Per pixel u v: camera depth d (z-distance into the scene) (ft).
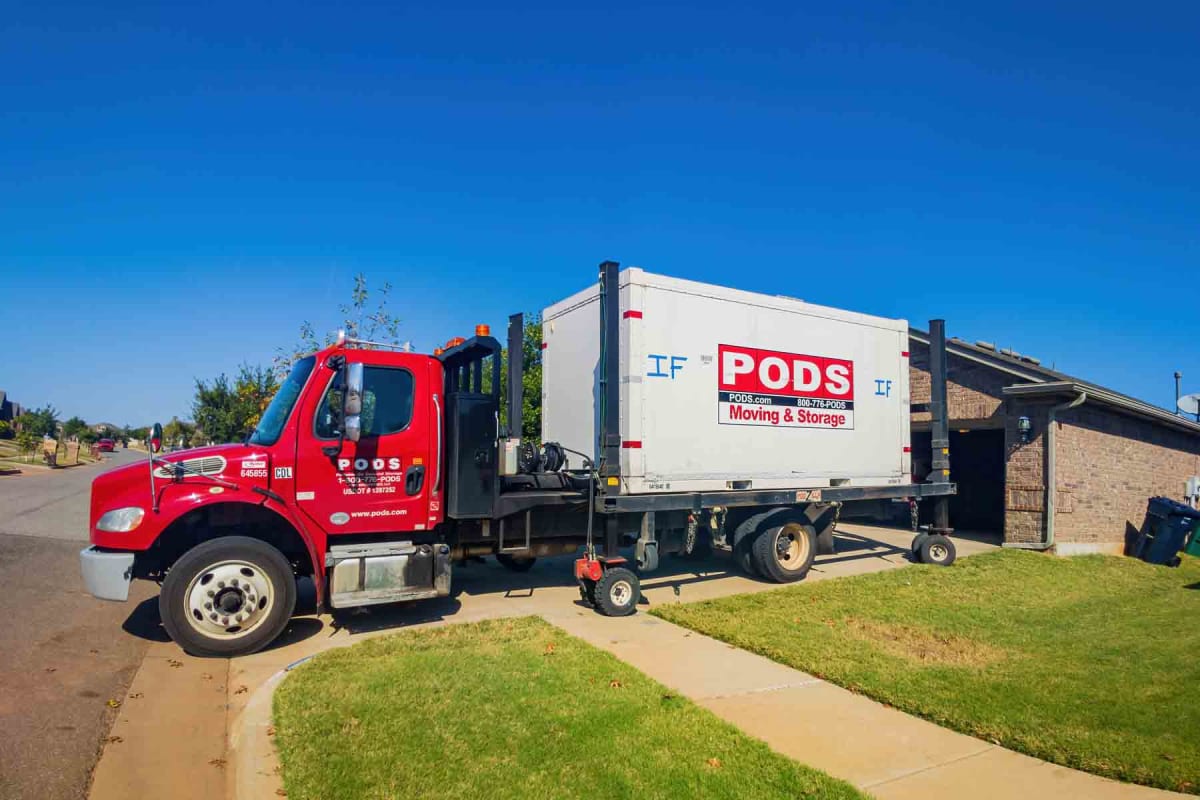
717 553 38.50
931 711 16.60
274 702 16.17
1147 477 52.75
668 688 17.83
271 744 14.21
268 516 22.52
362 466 23.26
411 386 24.31
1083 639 23.72
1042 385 42.65
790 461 32.30
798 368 32.73
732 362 30.37
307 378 23.08
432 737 14.37
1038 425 44.32
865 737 15.30
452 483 24.81
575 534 28.27
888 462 36.50
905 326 37.65
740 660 20.54
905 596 29.84
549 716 15.60
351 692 16.83
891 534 50.83
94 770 13.53
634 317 27.55
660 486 28.04
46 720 15.74
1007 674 19.57
